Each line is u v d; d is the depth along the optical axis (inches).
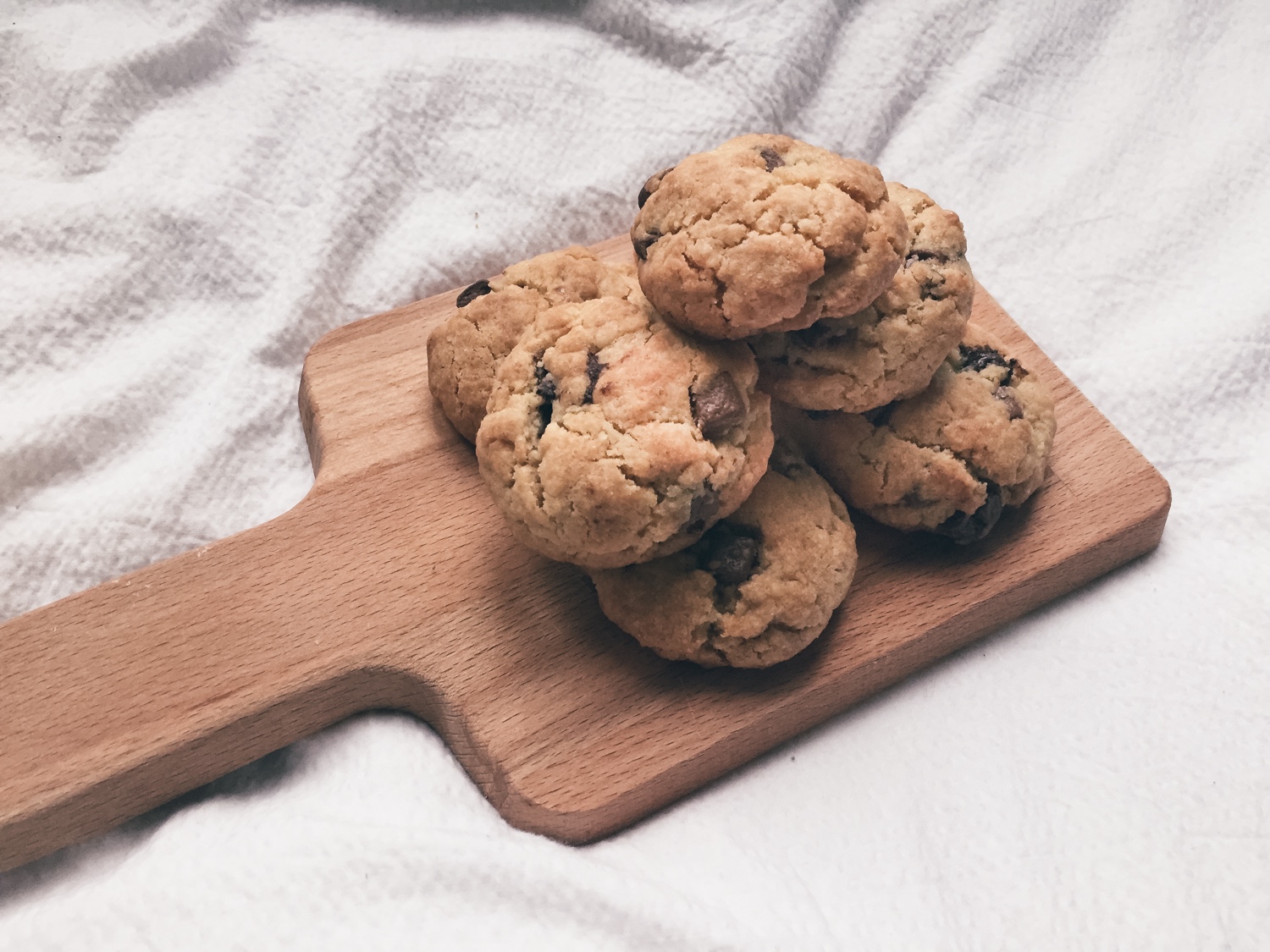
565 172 20.5
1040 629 17.5
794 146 16.1
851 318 16.0
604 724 16.1
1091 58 21.5
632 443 15.1
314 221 19.8
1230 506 18.4
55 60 19.7
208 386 19.1
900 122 21.4
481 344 17.1
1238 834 16.2
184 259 19.4
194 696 16.0
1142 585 17.8
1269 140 20.7
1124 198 20.6
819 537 16.2
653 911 15.4
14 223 19.1
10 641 16.1
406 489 17.3
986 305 18.9
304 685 16.1
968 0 21.5
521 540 15.8
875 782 16.6
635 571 16.2
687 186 15.5
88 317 19.0
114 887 15.5
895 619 16.7
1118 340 19.8
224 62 20.5
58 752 15.7
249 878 15.5
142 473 18.3
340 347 18.4
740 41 21.0
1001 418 16.7
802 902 15.8
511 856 15.6
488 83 20.7
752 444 15.6
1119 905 15.9
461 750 16.5
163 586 16.5
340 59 20.6
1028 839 16.3
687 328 15.6
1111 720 16.9
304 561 16.8
